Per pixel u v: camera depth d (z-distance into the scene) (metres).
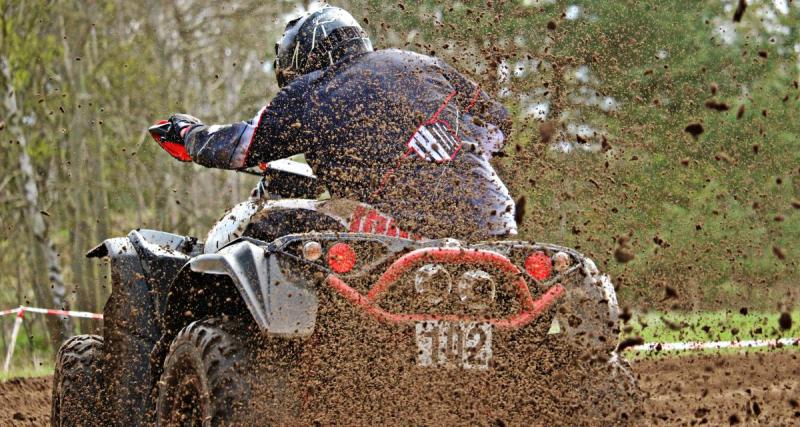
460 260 7.77
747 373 17.31
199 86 48.88
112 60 47.22
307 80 8.80
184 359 7.78
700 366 18.38
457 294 7.87
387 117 8.56
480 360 7.99
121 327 8.98
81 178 47.03
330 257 7.73
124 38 48.28
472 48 10.34
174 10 48.72
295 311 7.51
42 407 17.14
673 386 15.98
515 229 8.58
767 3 25.36
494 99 9.28
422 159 8.45
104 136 47.88
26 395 18.98
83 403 9.42
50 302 48.06
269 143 8.68
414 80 8.75
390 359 7.93
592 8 22.92
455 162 8.52
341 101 8.63
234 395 7.35
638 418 8.18
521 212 7.89
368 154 8.47
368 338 7.88
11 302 50.84
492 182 8.62
